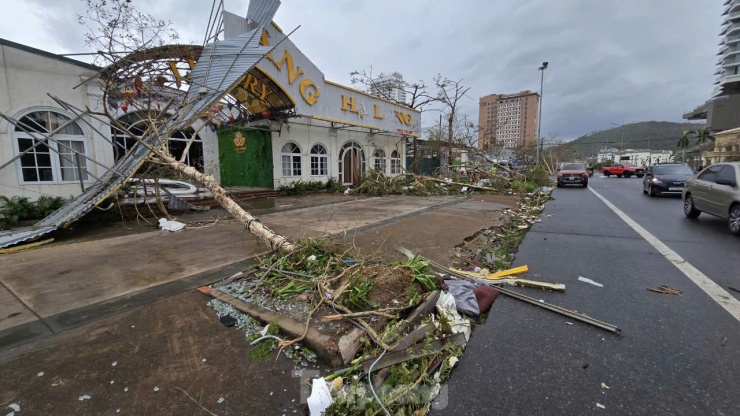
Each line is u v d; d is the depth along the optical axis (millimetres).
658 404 2217
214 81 9820
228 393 2285
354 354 2730
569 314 3451
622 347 2885
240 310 3420
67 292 3959
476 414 2166
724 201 7320
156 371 2502
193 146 15633
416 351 2670
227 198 6137
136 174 8750
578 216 9602
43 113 9586
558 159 52031
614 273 4730
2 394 2246
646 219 8969
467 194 15438
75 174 10242
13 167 9078
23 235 6371
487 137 32250
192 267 4848
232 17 11383
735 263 5078
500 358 2758
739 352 2773
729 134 34594
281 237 5172
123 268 4824
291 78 13172
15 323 3213
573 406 2213
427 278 3863
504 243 6520
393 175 22156
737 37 69875
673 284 4281
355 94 17484
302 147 15969
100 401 2195
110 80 8133
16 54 8961
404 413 2152
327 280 3789
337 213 9781
